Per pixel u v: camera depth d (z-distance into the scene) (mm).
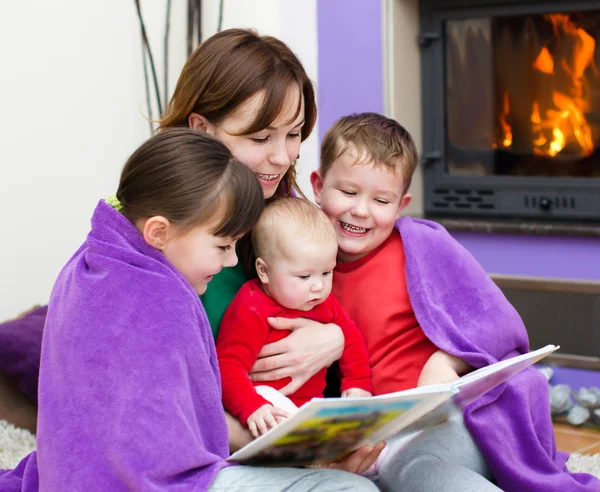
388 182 1496
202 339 1168
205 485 1079
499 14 2598
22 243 2551
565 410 2416
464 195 2695
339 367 1502
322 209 1556
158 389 1086
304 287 1391
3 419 2102
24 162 2539
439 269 1520
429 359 1469
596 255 2457
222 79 1342
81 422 1097
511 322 1515
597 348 2453
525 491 1375
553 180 2564
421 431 1400
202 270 1199
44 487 1115
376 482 1412
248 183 1192
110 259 1151
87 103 2664
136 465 1061
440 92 2711
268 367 1394
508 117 2643
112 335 1107
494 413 1393
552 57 2566
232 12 2820
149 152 1185
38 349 2105
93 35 2664
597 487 1431
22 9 2506
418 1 2703
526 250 2545
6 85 2484
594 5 2477
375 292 1537
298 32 2754
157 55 2811
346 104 2721
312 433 1074
